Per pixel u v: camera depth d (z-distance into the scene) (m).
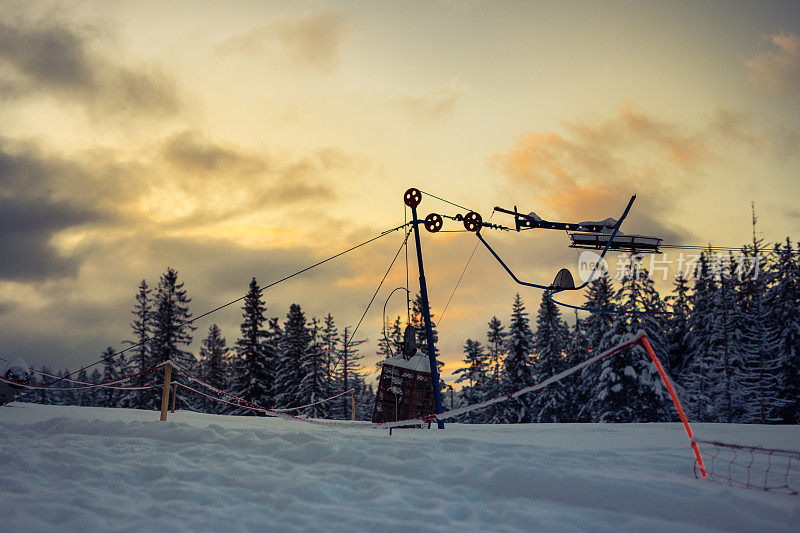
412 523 5.06
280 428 13.34
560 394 59.66
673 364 59.88
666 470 7.30
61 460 7.70
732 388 53.12
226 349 82.88
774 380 54.19
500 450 8.23
